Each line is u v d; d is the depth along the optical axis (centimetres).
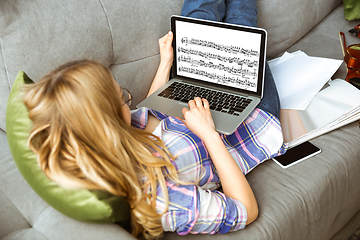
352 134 102
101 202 54
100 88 60
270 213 80
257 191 86
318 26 165
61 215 62
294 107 109
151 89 114
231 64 101
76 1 94
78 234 57
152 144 69
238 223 70
